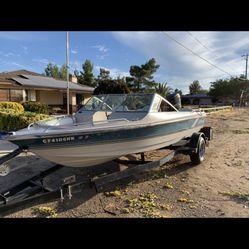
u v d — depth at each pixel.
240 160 6.52
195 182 4.79
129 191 4.34
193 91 101.31
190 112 6.78
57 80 25.92
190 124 6.50
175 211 3.58
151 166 4.68
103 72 51.25
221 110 30.28
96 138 3.94
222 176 5.17
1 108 12.58
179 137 6.04
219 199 3.99
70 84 24.50
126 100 5.30
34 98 20.06
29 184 3.82
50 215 3.50
